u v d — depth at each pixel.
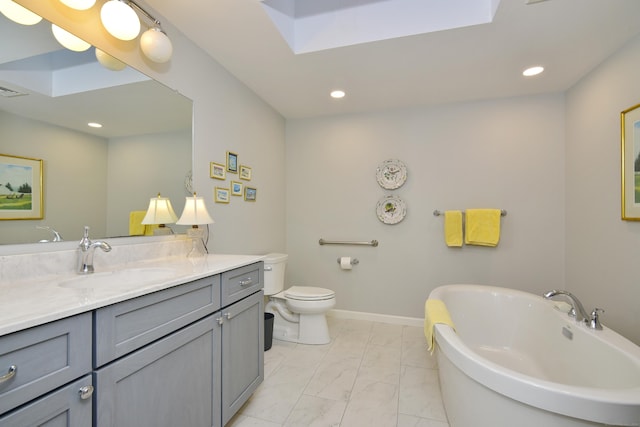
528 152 2.69
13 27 1.07
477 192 2.82
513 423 1.10
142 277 1.34
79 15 1.27
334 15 1.93
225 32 1.78
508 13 1.58
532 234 2.69
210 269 1.33
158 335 1.03
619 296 1.92
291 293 2.55
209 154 2.03
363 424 1.55
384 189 3.08
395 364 2.18
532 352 2.04
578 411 0.97
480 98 2.78
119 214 1.44
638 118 1.74
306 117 3.30
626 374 1.23
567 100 2.56
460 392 1.36
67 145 1.23
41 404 0.70
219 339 1.35
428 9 1.76
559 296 2.60
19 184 1.09
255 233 2.68
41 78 1.16
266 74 2.30
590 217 2.23
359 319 3.12
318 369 2.10
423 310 2.96
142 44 1.49
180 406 1.13
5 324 0.63
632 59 1.79
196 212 1.72
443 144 2.91
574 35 1.77
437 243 2.92
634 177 1.77
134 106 1.51
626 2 1.48
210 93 2.04
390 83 2.45
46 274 1.15
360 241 3.14
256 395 1.79
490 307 2.28
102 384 0.83
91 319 0.82
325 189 3.26
